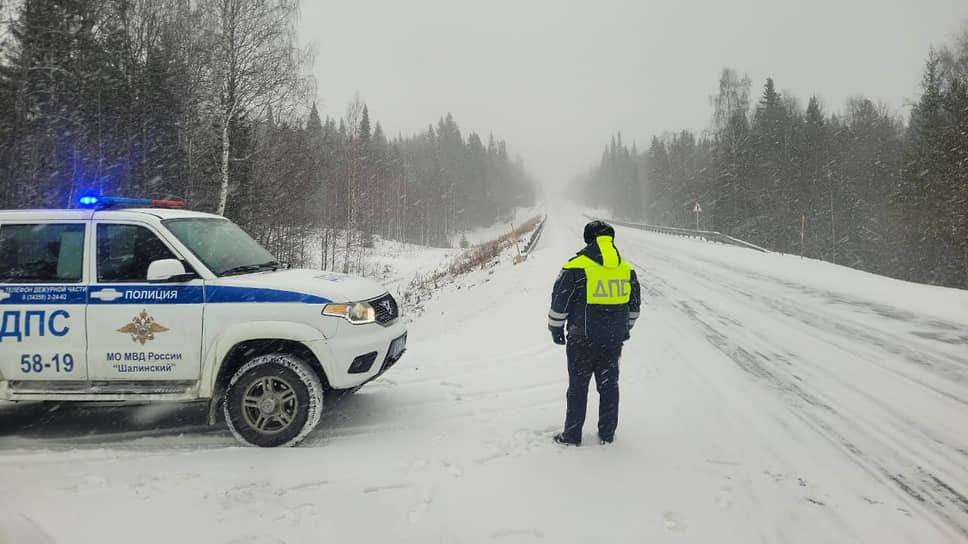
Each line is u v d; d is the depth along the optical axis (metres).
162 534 2.71
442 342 7.93
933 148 23.58
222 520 2.85
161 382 3.98
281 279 4.23
